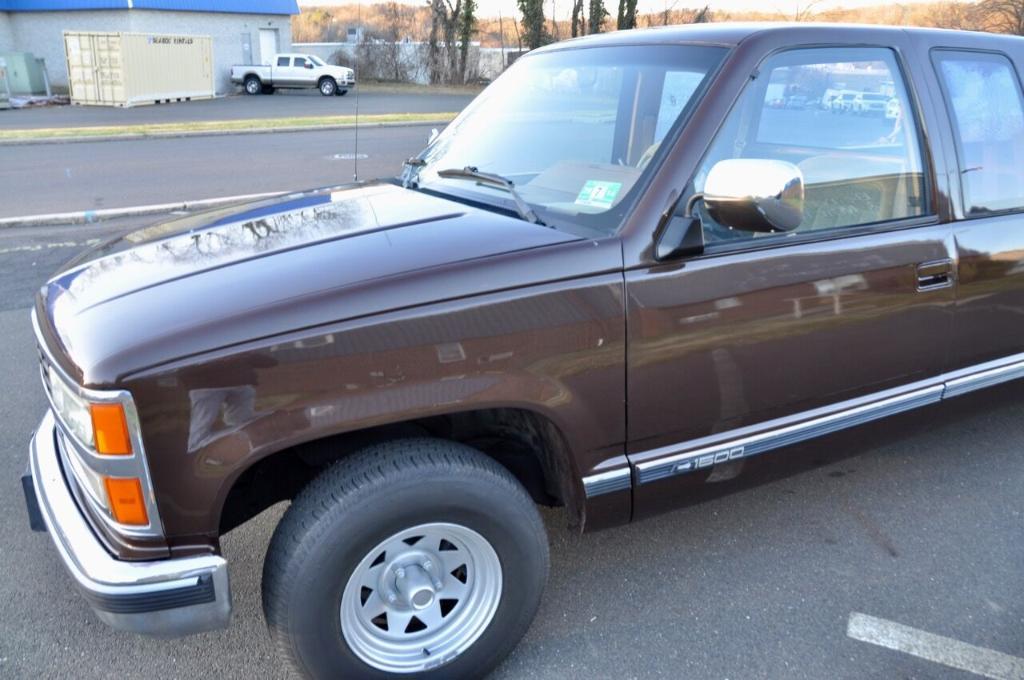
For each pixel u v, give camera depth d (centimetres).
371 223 264
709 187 240
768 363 275
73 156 1465
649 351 250
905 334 306
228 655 273
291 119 2175
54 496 236
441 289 222
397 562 233
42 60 3136
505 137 322
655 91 283
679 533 342
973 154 327
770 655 272
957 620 288
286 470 254
